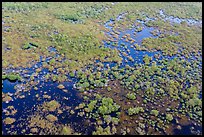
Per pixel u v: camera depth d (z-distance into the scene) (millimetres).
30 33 58500
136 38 62406
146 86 43844
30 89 40719
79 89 41562
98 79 44531
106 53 53156
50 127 34312
